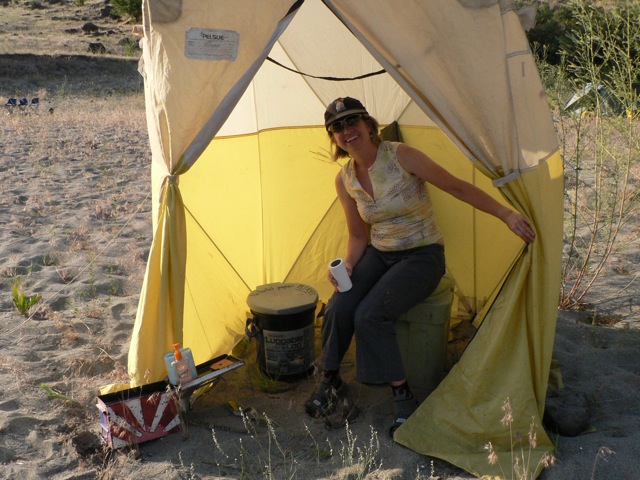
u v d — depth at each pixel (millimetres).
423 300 3744
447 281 3963
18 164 9758
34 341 4492
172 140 3262
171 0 3143
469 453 3227
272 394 3898
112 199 8047
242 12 3180
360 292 3621
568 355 4152
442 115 3213
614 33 4582
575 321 4652
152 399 3371
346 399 3723
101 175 9227
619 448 3213
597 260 5703
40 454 3322
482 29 3148
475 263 4520
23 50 29672
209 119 3258
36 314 4941
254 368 4172
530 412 3225
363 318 3430
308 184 4797
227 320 4375
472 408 3283
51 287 5422
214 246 4434
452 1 3125
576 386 3805
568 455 3182
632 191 5426
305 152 4770
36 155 10320
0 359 4184
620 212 5082
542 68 4801
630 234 6137
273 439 3428
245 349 4363
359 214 3906
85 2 50719
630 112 4590
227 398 3857
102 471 3145
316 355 4316
